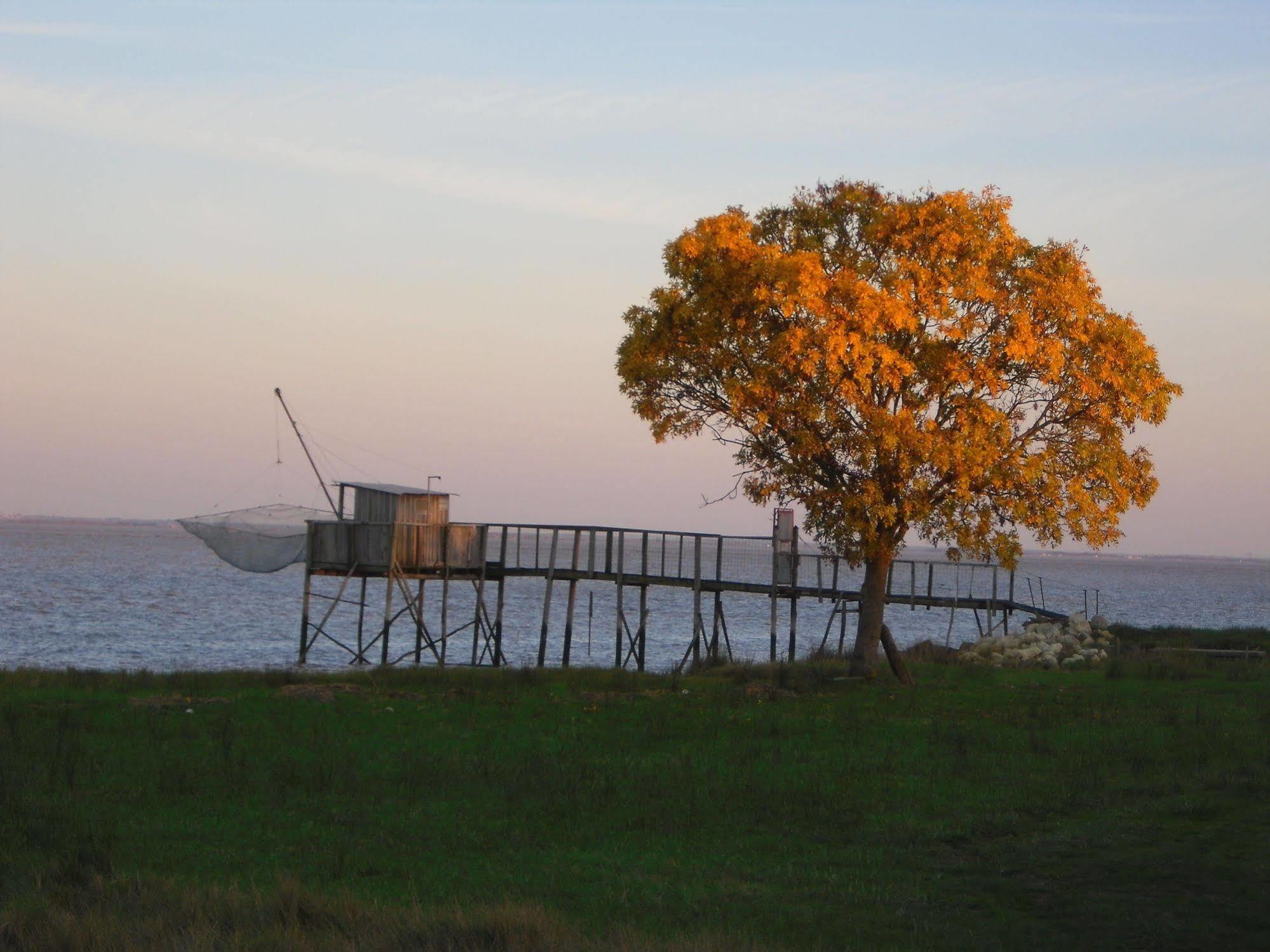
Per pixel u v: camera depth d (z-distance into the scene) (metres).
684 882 28.72
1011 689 64.44
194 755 41.47
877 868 29.97
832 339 57.34
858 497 60.25
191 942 22.08
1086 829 33.12
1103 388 61.78
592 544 96.50
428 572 97.44
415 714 51.44
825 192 65.31
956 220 60.66
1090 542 62.41
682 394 64.69
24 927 23.11
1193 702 58.84
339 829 32.72
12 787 35.97
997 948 24.00
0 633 123.75
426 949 22.45
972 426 59.75
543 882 28.44
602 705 55.56
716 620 93.50
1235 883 27.78
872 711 54.81
